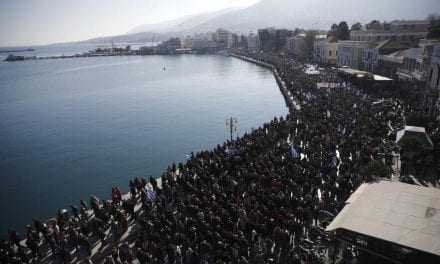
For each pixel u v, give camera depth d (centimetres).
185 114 7950
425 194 2012
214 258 2097
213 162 3388
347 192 2770
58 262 2336
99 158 5256
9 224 3391
